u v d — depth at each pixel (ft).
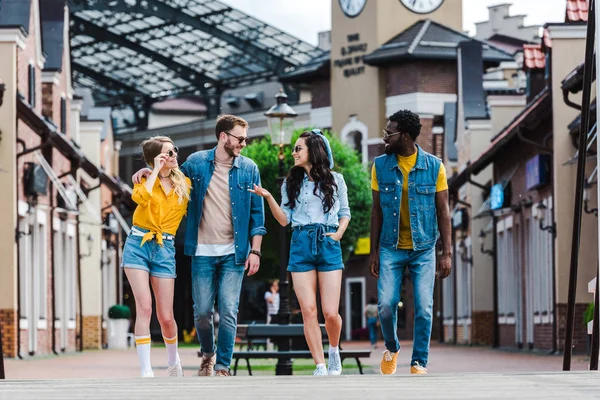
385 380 28.45
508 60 207.21
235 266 37.40
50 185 118.52
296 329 62.28
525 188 113.39
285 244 75.00
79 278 133.08
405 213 38.17
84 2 222.07
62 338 126.82
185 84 265.95
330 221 38.14
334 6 217.77
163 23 232.32
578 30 97.81
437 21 211.20
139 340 36.58
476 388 25.86
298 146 38.14
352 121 214.28
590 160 91.15
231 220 37.47
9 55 98.78
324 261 37.93
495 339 131.03
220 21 231.09
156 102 280.10
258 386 26.91
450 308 173.47
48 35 129.59
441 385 26.76
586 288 94.48
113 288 166.20
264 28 230.27
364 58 209.05
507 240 126.82
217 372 37.78
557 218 95.91
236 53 243.40
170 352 37.52
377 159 38.52
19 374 76.64
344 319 217.77
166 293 36.88
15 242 98.22
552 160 99.55
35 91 114.32
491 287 147.33
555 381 27.81
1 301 97.76
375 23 210.18
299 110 234.38
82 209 146.82
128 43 241.55
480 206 148.25
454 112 182.60
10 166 98.02
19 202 102.32
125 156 284.41
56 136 112.06
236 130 37.42
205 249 37.35
